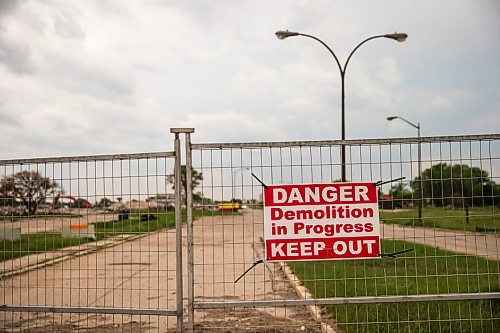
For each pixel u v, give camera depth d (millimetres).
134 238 6789
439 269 10102
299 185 5848
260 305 5676
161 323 7785
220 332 7070
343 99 19672
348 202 5848
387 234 9953
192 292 5703
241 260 16531
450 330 6148
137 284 12273
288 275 10789
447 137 5871
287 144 5801
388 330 6262
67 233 6906
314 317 7738
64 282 12078
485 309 6988
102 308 5848
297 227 5828
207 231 24312
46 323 7852
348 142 5809
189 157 5781
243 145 5801
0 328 7461
